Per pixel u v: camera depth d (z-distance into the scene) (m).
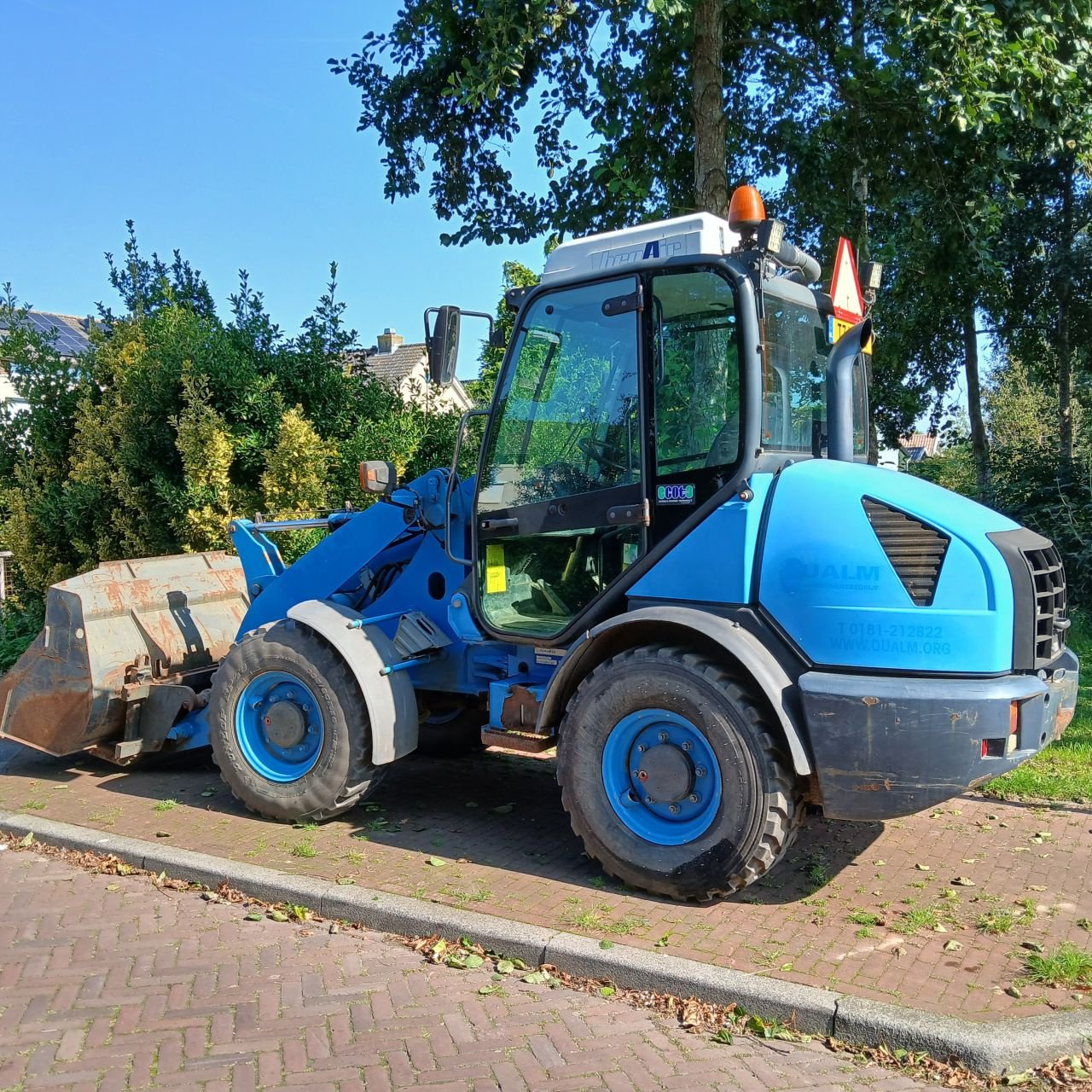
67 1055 3.05
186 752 6.52
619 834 4.13
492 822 5.12
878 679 3.72
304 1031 3.18
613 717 4.12
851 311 4.82
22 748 6.62
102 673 5.59
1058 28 7.10
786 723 3.74
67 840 4.81
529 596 4.68
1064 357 14.16
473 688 5.18
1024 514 11.81
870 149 8.95
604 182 8.98
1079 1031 2.98
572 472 4.44
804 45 8.98
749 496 3.96
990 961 3.51
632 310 4.24
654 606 4.17
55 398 10.41
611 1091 2.85
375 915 3.93
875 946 3.63
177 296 11.24
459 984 3.49
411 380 10.88
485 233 9.37
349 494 9.23
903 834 4.89
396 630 5.23
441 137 9.10
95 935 3.90
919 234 9.15
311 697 4.94
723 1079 2.90
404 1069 2.96
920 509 3.79
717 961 3.49
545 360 4.53
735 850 3.87
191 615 6.26
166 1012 3.30
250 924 4.00
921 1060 2.96
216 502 8.71
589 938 3.65
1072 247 13.17
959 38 6.52
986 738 3.56
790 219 10.09
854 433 4.94
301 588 5.66
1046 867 4.45
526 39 6.96
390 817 5.20
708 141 7.94
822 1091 2.84
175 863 4.45
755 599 3.98
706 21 7.83
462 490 5.14
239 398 9.03
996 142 8.14
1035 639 3.76
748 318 3.98
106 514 9.66
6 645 9.28
